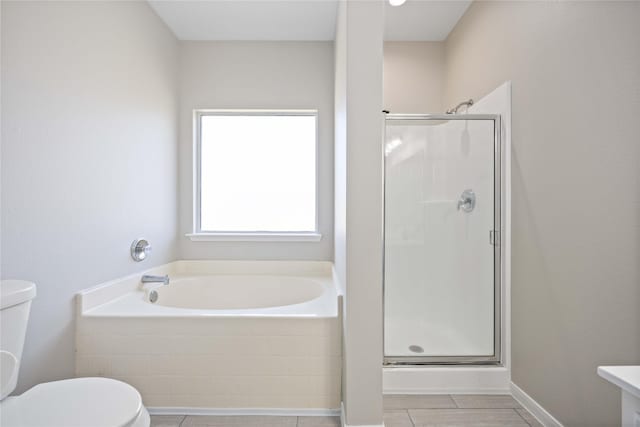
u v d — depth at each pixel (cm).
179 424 167
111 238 195
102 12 184
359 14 152
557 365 161
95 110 180
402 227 229
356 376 155
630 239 123
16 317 118
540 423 172
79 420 98
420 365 207
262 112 289
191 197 283
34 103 143
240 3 233
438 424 171
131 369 173
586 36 141
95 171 180
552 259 163
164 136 257
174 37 272
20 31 136
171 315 174
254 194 295
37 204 145
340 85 198
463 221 225
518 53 191
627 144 124
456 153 223
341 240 188
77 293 170
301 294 263
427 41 304
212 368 174
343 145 175
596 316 138
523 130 187
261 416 173
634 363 122
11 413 101
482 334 217
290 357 175
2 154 130
